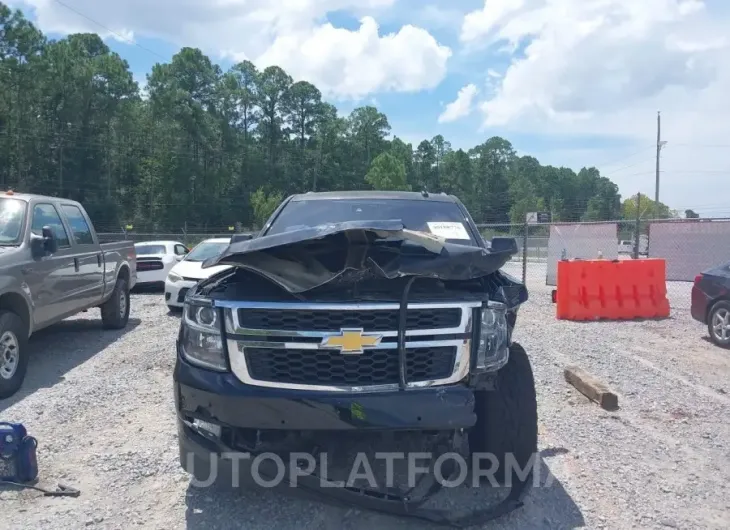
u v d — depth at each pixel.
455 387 3.63
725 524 3.85
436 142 126.62
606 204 112.12
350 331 3.55
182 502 4.10
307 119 102.81
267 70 100.00
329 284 3.64
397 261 3.66
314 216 5.37
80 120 73.25
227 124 89.19
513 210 106.75
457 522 3.71
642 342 9.31
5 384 6.34
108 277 9.55
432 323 3.66
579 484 4.38
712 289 9.19
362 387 3.55
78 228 8.82
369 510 3.71
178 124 80.81
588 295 11.46
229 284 3.87
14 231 7.17
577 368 7.04
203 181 83.19
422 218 5.31
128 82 76.75
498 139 119.62
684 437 5.31
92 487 4.33
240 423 3.53
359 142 112.62
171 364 7.86
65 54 72.12
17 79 68.06
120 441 5.19
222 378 3.59
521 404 3.98
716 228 16.56
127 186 79.25
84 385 6.91
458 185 116.19
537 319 11.56
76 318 11.52
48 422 5.66
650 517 3.92
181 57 87.50
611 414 5.88
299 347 3.55
